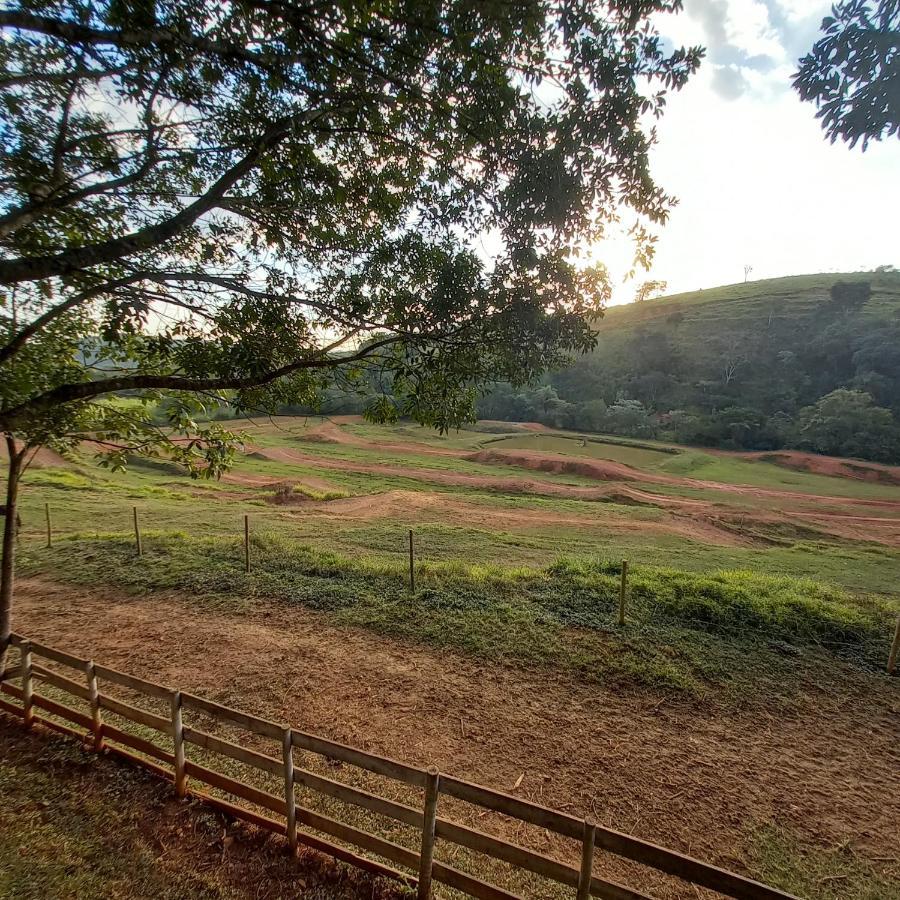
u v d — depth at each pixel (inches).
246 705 260.7
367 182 197.6
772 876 173.0
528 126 157.9
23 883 145.6
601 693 269.7
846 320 2822.3
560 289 169.6
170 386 171.5
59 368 223.8
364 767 147.9
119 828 169.5
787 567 614.2
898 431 1893.5
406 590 386.3
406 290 190.9
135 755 210.1
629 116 150.6
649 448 2009.1
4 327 198.5
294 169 188.2
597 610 349.1
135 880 150.3
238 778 208.7
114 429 229.9
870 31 91.1
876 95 93.4
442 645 314.7
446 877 143.5
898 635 295.4
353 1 132.3
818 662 298.0
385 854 150.9
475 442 2031.3
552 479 1403.8
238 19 146.9
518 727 244.8
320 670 291.7
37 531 594.9
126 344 196.1
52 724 227.0
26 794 184.2
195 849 163.0
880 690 277.0
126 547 486.9
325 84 160.6
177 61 145.7
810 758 228.8
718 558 629.9
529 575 413.1
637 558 597.0
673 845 183.6
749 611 342.6
